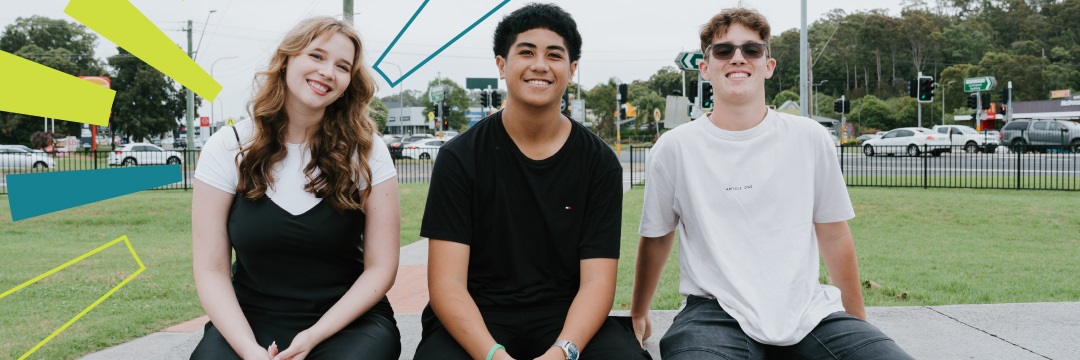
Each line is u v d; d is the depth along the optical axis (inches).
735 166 98.9
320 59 93.4
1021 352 130.5
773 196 98.1
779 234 97.4
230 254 98.0
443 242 93.8
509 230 95.7
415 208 488.4
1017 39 3582.7
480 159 95.3
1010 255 287.9
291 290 95.5
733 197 98.3
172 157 981.8
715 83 100.2
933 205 431.2
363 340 91.3
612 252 96.0
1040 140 1122.0
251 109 96.9
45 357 153.3
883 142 1182.3
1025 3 3619.6
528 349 97.3
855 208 434.9
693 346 90.5
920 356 129.0
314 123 96.7
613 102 2874.0
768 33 100.2
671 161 102.1
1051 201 438.9
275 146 94.1
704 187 99.6
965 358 127.6
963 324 149.0
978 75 2896.2
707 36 101.6
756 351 91.9
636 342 96.7
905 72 3570.4
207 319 188.2
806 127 100.0
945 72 2957.7
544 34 91.2
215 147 95.9
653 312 159.6
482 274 98.3
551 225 95.4
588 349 93.6
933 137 1139.9
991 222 386.6
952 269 251.9
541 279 97.4
